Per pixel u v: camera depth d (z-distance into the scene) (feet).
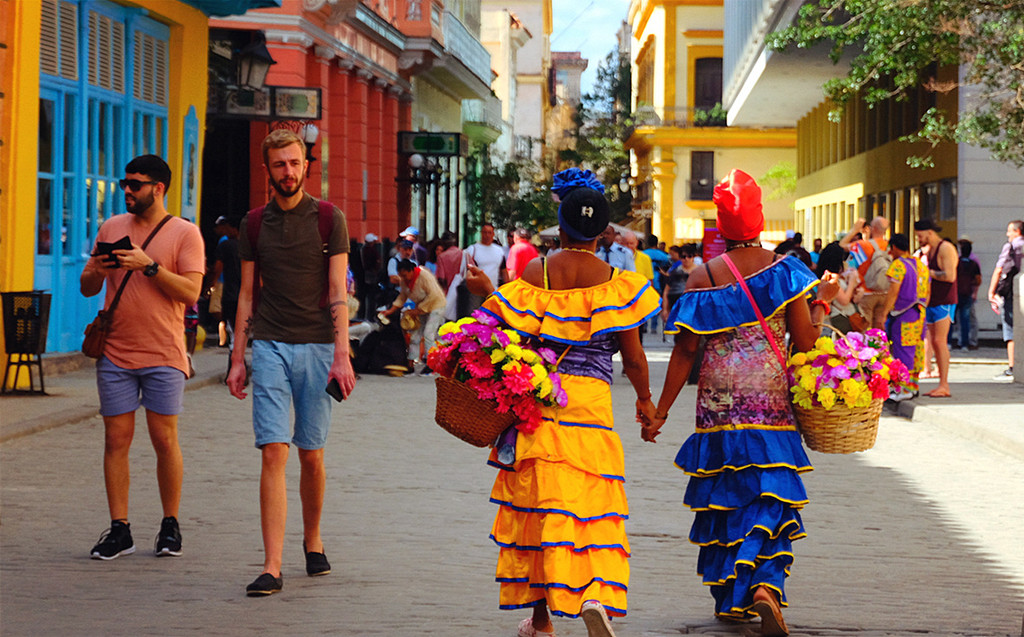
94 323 26.27
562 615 18.95
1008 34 72.38
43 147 60.80
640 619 22.13
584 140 259.60
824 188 172.76
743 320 21.52
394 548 27.43
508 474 19.80
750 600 20.97
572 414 19.56
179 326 26.81
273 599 23.00
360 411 52.75
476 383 19.25
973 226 99.50
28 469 36.37
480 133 196.24
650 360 81.76
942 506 33.45
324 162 107.65
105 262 25.84
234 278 63.21
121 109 68.80
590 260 19.92
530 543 19.53
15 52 55.31
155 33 73.00
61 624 21.21
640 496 34.24
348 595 23.34
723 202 21.74
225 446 41.47
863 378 21.47
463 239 164.45
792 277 21.44
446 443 43.57
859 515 32.19
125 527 26.55
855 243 54.70
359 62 118.52
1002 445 43.21
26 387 54.60
